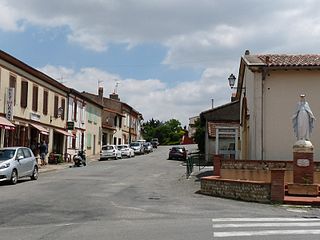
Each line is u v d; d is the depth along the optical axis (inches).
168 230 423.8
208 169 1304.1
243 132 1125.7
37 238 380.2
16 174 886.4
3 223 457.4
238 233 409.1
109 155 1913.1
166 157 2148.1
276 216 539.8
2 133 1141.7
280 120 886.4
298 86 890.7
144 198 705.6
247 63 902.4
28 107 1323.8
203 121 1931.6
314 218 525.0
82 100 1963.6
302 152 737.6
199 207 614.5
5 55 1128.2
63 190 778.8
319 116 884.0
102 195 724.7
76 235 395.2
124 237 386.9
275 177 682.8
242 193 718.5
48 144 1523.1
